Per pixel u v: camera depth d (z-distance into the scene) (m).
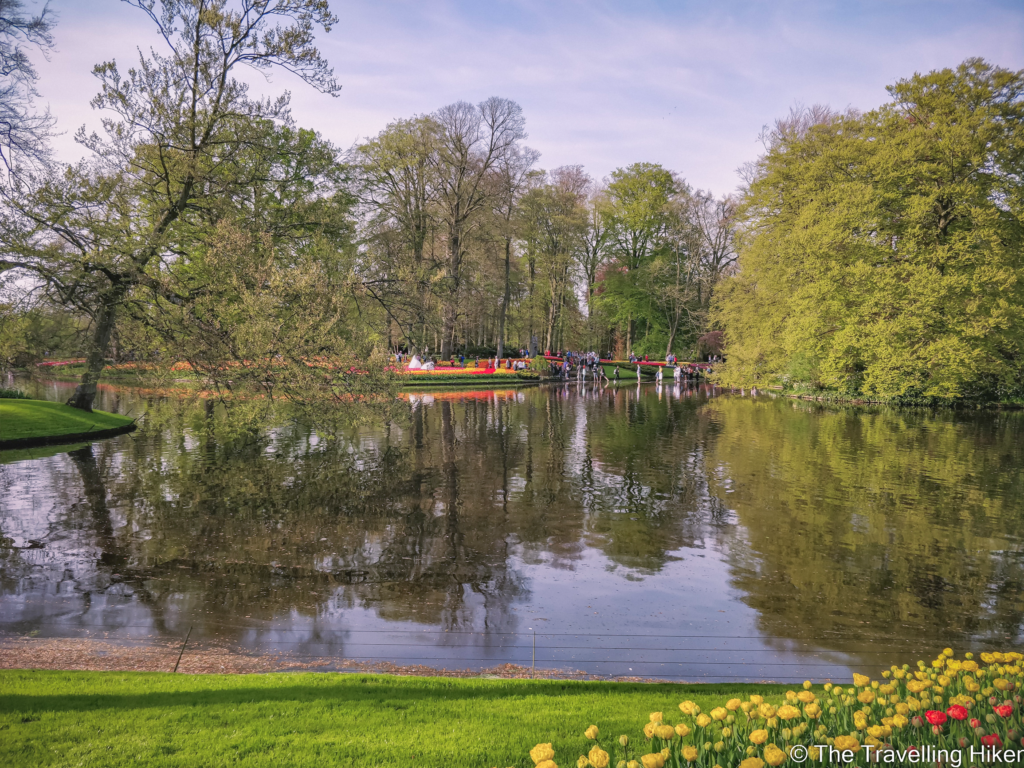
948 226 28.53
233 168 17.12
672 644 6.38
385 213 38.62
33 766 3.24
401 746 3.49
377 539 9.66
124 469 14.55
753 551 9.33
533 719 4.02
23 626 6.61
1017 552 9.30
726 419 24.80
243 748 3.48
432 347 53.06
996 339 27.12
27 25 14.04
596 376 51.22
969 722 2.62
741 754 2.54
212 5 15.21
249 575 8.16
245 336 11.71
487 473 14.46
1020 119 25.89
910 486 13.37
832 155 30.83
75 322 15.05
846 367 31.83
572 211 51.19
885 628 6.85
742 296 38.94
